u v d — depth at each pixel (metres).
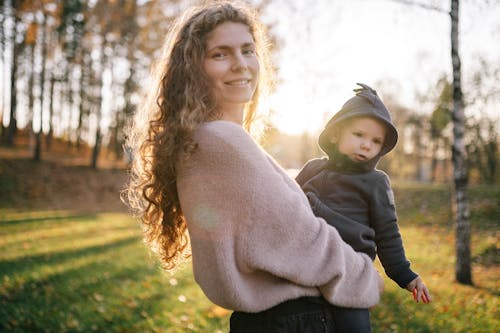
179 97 1.69
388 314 5.80
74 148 35.78
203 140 1.58
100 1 17.41
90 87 31.89
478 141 29.09
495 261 10.06
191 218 1.58
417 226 15.84
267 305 1.55
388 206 1.87
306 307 1.60
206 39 1.71
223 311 5.71
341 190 1.88
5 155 26.78
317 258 1.53
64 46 20.95
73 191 22.23
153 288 6.69
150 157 1.82
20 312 5.27
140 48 19.98
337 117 1.97
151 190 1.83
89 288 6.52
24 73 32.66
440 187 22.05
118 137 30.67
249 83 1.76
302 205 1.57
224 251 1.52
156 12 15.25
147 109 1.90
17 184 21.94
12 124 31.27
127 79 27.28
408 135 39.16
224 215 1.52
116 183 24.27
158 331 4.96
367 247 1.76
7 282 6.57
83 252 9.41
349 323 1.63
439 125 31.38
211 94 1.73
